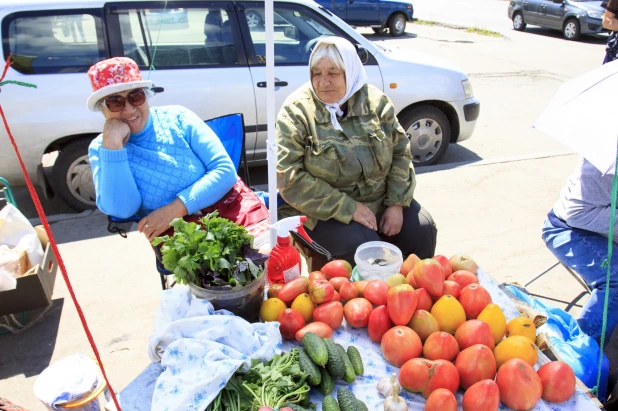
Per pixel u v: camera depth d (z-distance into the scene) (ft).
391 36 42.98
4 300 9.04
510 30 46.03
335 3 40.78
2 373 8.87
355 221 8.52
